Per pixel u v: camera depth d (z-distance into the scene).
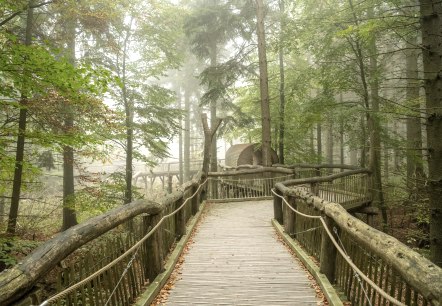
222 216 10.59
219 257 6.36
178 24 14.97
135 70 13.31
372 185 11.88
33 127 8.87
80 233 3.12
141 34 12.98
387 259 2.97
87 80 5.23
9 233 7.02
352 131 15.17
